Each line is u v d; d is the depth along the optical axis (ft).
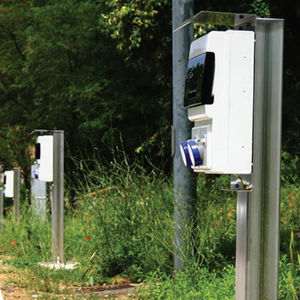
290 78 76.28
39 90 98.37
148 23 69.41
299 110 76.64
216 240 42.37
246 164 21.62
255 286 21.59
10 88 104.53
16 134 104.06
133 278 41.39
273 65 21.58
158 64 80.48
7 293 36.99
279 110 21.50
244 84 21.56
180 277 35.04
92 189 46.37
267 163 21.67
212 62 21.75
